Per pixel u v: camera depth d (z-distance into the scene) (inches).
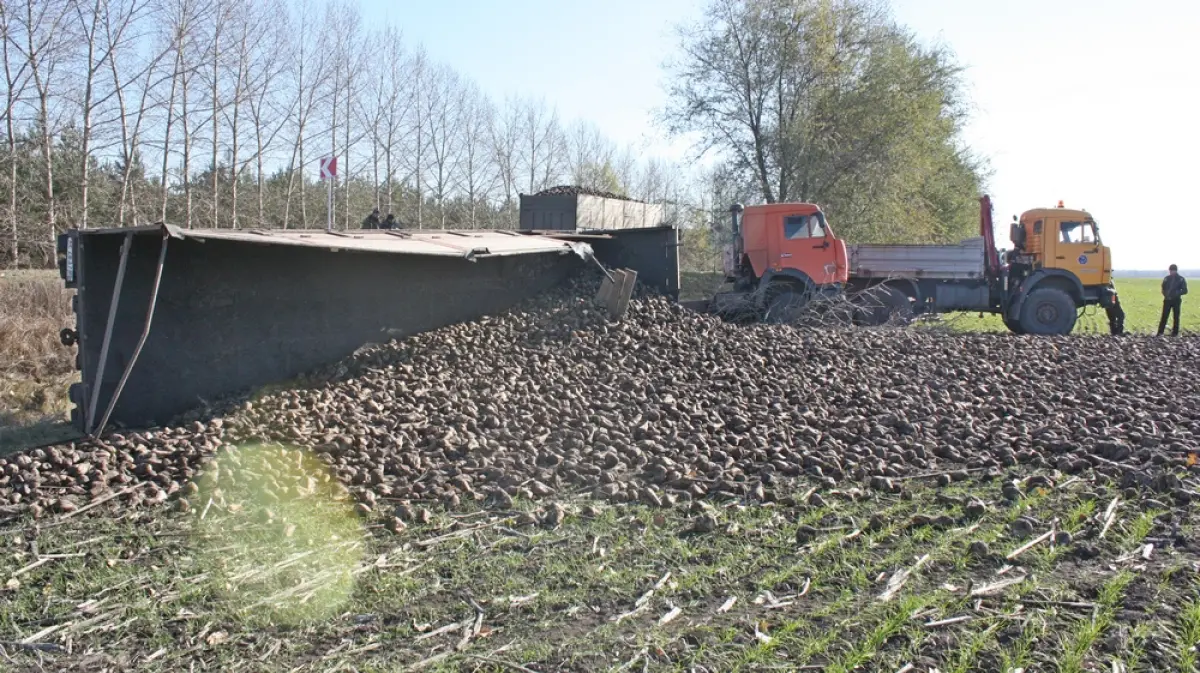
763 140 1200.2
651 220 1229.7
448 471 246.7
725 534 197.8
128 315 301.4
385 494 227.9
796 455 258.2
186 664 142.0
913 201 1206.9
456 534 199.9
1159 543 182.2
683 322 427.8
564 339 384.5
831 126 1180.5
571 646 144.6
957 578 168.1
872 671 131.7
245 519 210.5
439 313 398.0
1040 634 140.9
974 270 745.0
